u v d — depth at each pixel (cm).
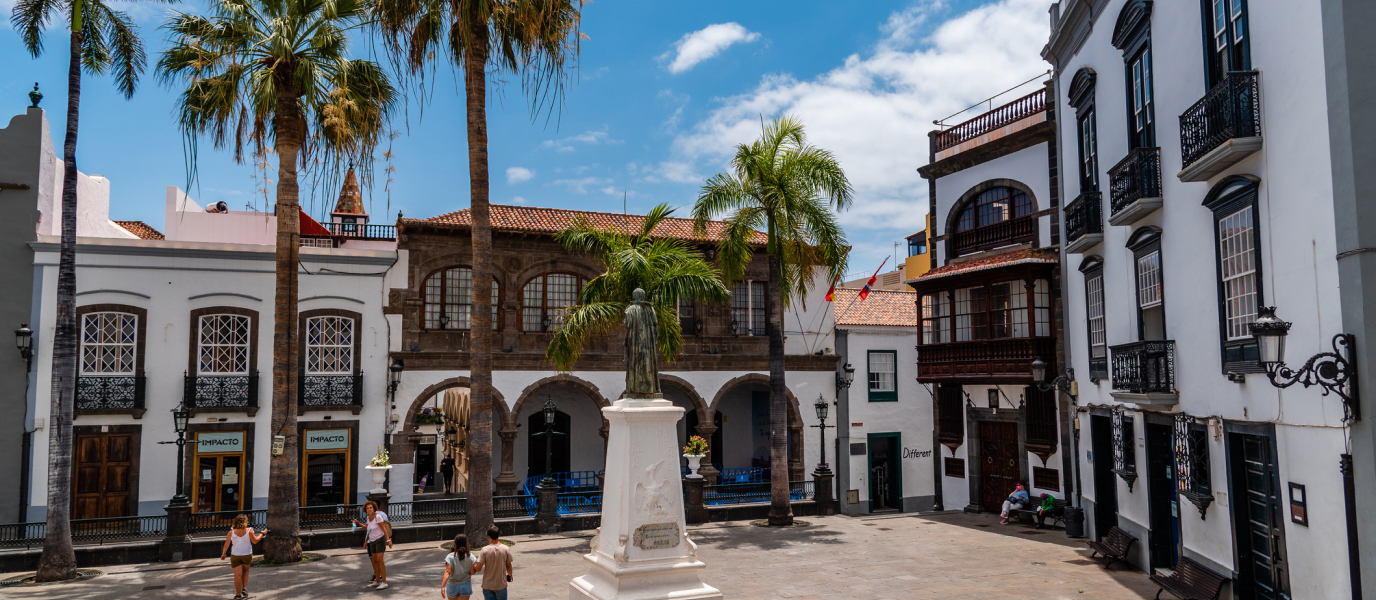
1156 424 1395
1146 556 1445
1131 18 1425
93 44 1753
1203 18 1150
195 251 2198
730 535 1952
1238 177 1055
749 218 2111
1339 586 863
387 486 2295
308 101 1683
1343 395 827
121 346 2138
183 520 1708
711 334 2714
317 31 1683
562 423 2894
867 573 1495
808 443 2745
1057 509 2020
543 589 1388
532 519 2002
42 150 2127
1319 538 900
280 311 1683
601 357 2547
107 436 2102
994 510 2344
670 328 2009
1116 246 1568
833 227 2092
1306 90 907
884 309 3014
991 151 2283
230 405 2172
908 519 2238
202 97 1695
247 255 2236
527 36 1698
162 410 2142
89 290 2112
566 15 1714
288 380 1686
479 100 1755
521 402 2462
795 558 1650
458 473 3278
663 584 1038
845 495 2712
